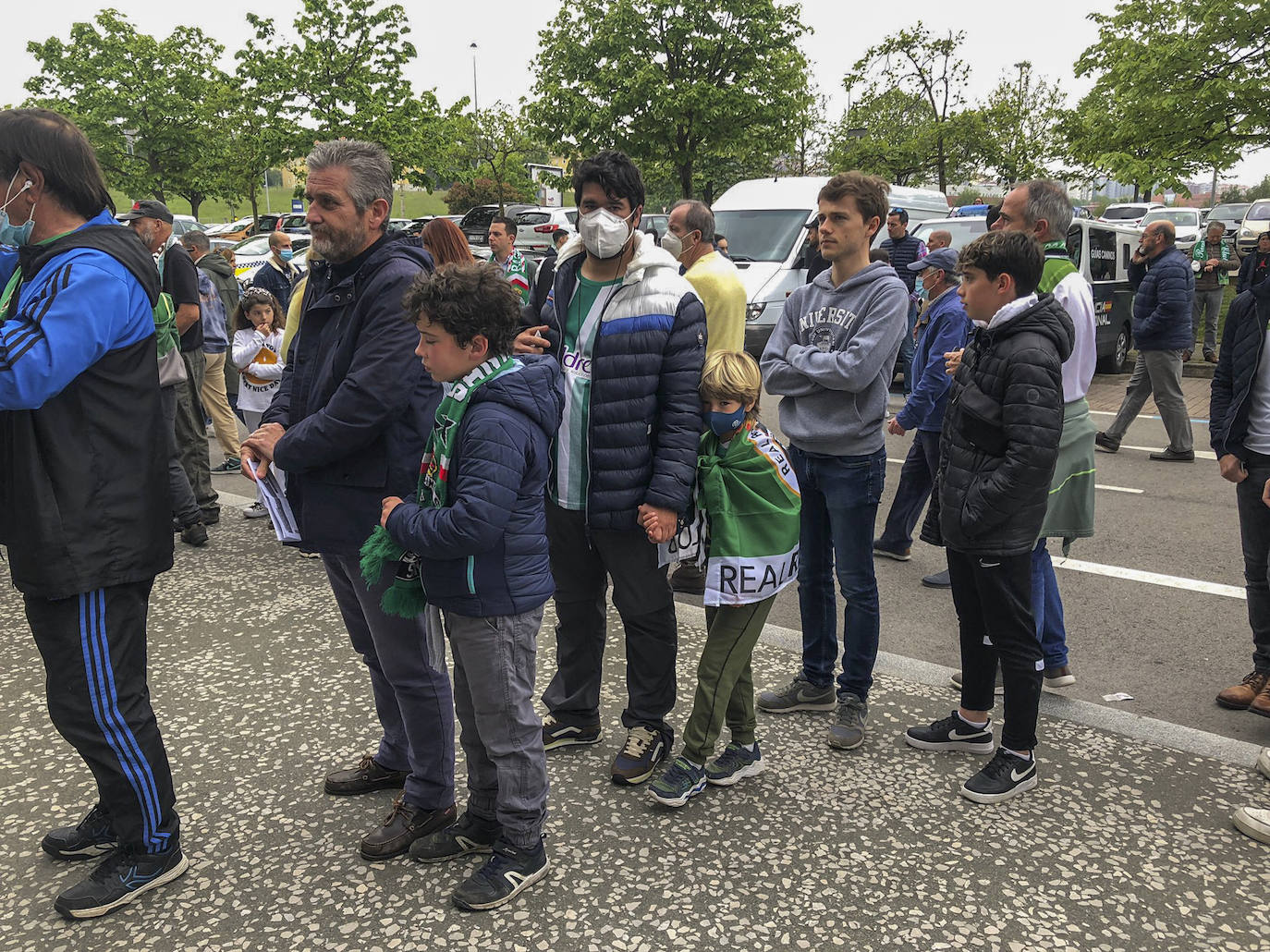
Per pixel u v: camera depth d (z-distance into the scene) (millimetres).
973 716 3072
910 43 24281
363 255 2430
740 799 2842
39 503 2090
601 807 2799
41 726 3289
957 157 24984
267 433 2529
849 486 3115
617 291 2742
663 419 2717
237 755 3076
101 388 2145
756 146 19828
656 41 18578
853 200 3154
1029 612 2785
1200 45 14086
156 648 3885
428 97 25312
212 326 6602
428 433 2434
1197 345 12914
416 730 2553
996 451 2746
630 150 19438
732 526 2680
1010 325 2701
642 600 2861
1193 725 3334
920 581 4832
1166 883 2439
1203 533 5535
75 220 2170
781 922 2301
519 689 2334
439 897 2406
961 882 2447
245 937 2266
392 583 2332
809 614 3340
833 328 3180
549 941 2242
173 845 2455
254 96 23688
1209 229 11922
